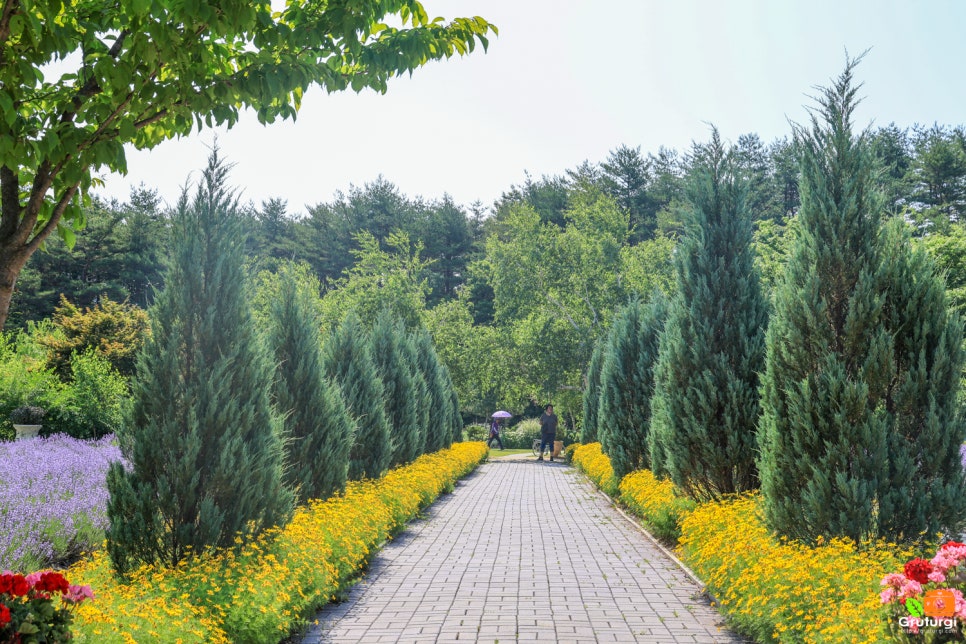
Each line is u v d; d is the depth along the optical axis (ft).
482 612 25.05
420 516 50.44
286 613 21.50
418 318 134.72
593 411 96.89
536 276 143.23
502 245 146.51
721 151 39.83
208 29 15.39
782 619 19.15
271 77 16.08
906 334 25.23
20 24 13.47
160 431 24.35
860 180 27.07
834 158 27.55
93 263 164.55
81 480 40.68
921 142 188.34
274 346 38.52
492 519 49.90
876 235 26.48
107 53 15.42
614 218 146.41
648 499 41.78
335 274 223.71
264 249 210.59
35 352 89.56
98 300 161.38
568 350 134.72
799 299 26.76
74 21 15.67
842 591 18.94
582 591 28.30
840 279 26.43
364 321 130.11
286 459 36.88
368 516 35.12
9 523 29.22
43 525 31.17
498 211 232.12
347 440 40.83
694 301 37.76
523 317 145.79
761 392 28.32
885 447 24.31
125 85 14.38
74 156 14.20
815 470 24.73
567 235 144.87
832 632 17.01
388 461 52.34
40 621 12.84
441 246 227.40
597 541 40.63
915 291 25.22
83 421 70.64
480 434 155.33
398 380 64.90
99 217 169.58
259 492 25.89
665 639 21.72
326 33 16.78
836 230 26.76
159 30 14.16
